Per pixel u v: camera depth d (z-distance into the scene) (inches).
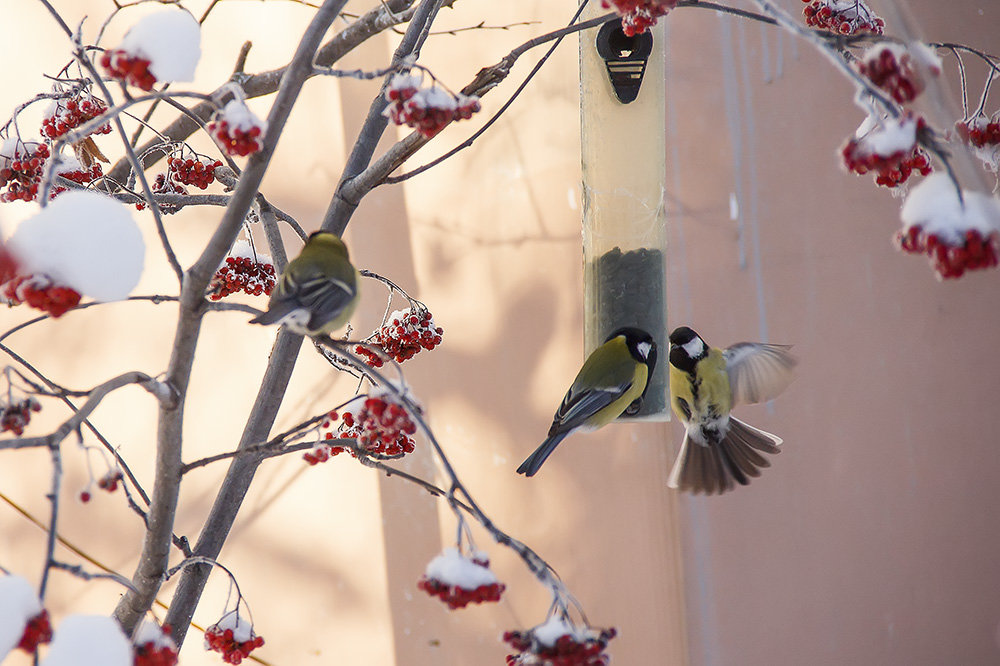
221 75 381.4
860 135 169.2
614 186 307.0
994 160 188.7
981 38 318.7
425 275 382.9
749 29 359.9
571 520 371.9
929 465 331.9
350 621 373.1
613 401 268.4
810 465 345.1
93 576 133.7
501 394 378.0
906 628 327.9
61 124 221.5
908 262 337.4
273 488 379.2
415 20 237.9
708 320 359.9
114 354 380.8
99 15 378.9
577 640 141.8
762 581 348.2
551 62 379.2
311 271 195.9
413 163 386.3
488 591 148.9
